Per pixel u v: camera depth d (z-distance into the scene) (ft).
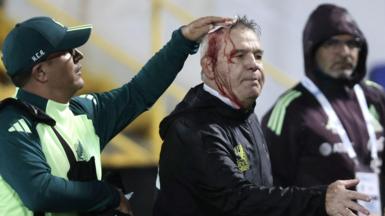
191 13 72.59
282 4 73.15
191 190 31.35
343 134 43.45
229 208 30.27
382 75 72.69
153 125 65.67
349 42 44.34
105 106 34.32
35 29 31.42
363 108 44.68
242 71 32.07
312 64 44.80
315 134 43.01
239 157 31.65
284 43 72.84
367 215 28.66
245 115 32.55
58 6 72.38
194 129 31.22
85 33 32.07
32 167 29.55
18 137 29.76
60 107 31.83
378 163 44.11
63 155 30.86
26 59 31.27
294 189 29.60
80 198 29.86
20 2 71.61
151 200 62.85
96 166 32.53
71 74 31.81
